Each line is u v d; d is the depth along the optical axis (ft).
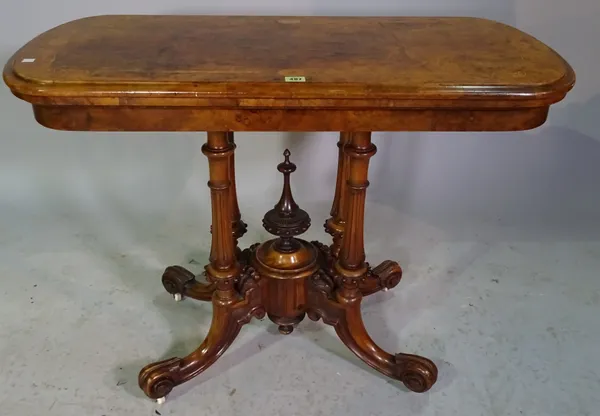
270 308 4.61
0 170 6.22
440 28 4.37
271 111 3.34
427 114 3.39
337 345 4.91
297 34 4.15
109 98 3.19
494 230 6.29
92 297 5.31
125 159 6.21
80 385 4.46
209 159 3.86
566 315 5.22
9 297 5.26
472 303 5.34
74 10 5.57
